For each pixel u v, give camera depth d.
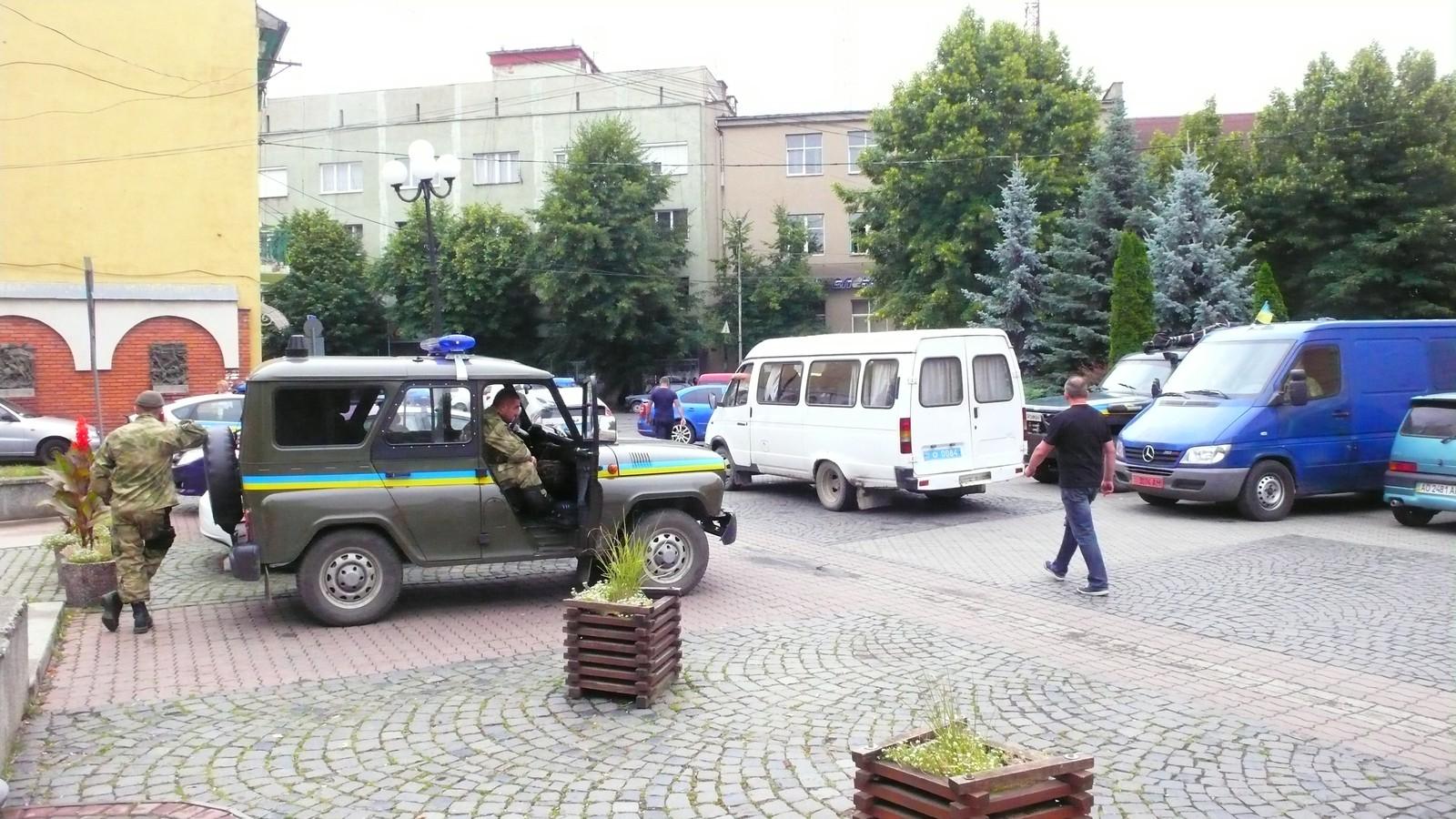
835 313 45.97
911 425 12.74
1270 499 12.55
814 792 4.72
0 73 19.52
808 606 8.46
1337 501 14.22
